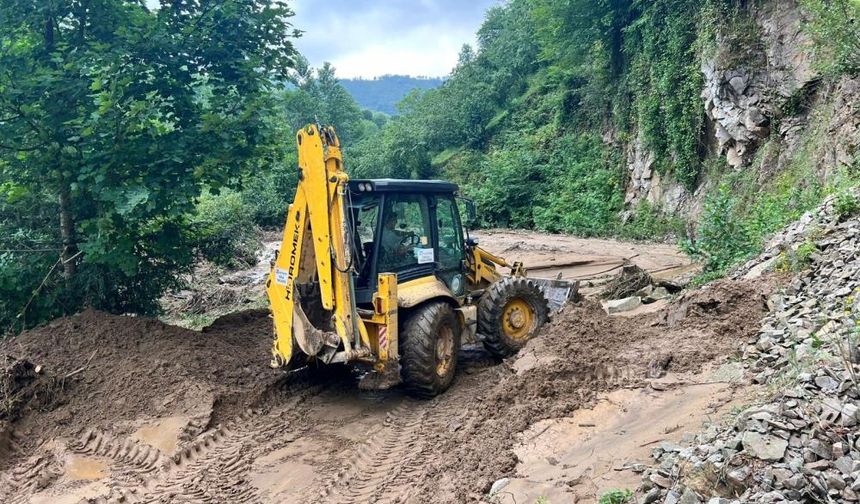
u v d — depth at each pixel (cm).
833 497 310
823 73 1363
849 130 1199
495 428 530
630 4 2453
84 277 845
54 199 848
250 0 833
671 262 1512
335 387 714
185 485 505
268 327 888
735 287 719
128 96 751
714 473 341
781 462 336
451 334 688
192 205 792
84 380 651
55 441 573
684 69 1992
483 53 4506
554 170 2927
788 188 1348
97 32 793
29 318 838
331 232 609
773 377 490
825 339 502
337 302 616
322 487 490
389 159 4372
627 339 682
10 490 511
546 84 3659
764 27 1638
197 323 1243
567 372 605
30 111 709
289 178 2950
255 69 826
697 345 623
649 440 446
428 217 718
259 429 605
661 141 2184
